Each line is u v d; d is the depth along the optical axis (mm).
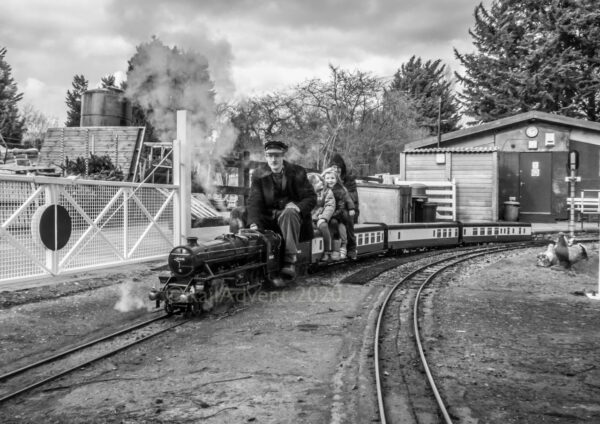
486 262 13148
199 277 6828
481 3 40188
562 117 22516
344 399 4453
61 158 16094
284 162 8609
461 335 6461
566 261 12133
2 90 40094
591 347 6016
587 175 22875
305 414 4168
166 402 4387
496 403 4457
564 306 8141
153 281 9094
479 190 21406
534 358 5629
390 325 6875
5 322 6551
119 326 6629
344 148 30641
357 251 11984
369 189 17547
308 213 8867
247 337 6188
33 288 8125
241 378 4906
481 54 39812
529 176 23281
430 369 5246
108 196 9867
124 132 15695
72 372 5059
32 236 8336
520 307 8047
